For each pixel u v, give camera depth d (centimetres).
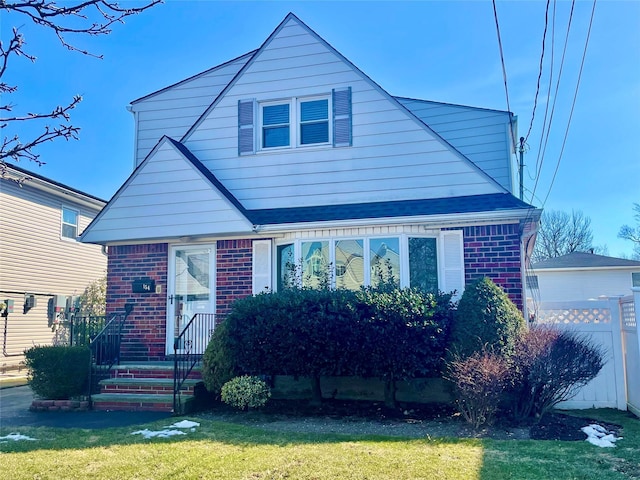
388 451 563
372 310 792
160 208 1067
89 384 909
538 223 929
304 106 1142
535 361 698
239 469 512
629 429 676
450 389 787
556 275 2419
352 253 977
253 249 1055
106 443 627
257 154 1137
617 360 827
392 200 1055
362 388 924
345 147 1092
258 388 817
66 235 1830
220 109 1174
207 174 1098
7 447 615
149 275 1099
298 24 1161
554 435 652
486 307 761
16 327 1572
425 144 1057
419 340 782
